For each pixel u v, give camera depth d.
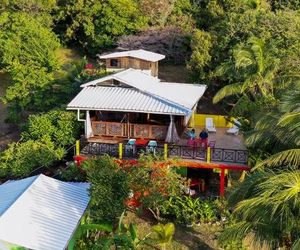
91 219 22.05
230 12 46.44
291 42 35.91
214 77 38.62
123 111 26.25
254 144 19.84
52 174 28.45
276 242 15.08
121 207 21.77
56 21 52.84
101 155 25.45
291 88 22.06
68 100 35.88
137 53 39.72
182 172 26.67
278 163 17.31
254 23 38.16
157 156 24.20
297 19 38.06
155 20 49.94
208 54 38.91
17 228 18.89
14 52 37.44
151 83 30.91
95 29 50.12
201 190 27.22
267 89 28.48
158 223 24.17
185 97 28.67
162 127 26.81
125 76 30.03
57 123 30.53
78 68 39.31
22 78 36.38
